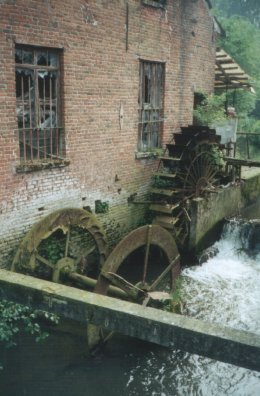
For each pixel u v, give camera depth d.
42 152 7.74
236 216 12.21
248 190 12.99
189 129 10.23
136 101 9.25
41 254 7.52
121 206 9.36
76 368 6.00
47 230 7.07
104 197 8.80
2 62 6.27
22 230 7.04
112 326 3.86
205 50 11.85
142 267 9.66
